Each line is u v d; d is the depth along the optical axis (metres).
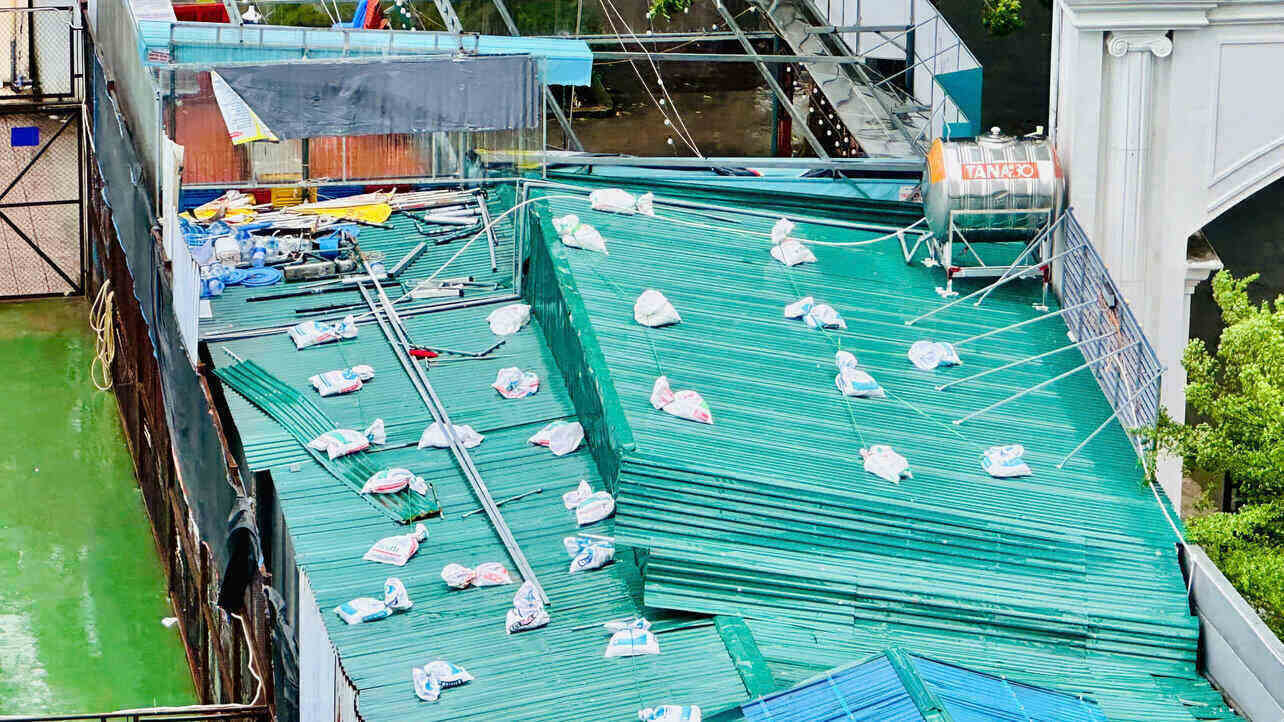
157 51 28.22
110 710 28.14
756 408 23.94
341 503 23.06
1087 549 22.62
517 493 23.47
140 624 30.28
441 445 24.31
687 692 19.58
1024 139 27.75
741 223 28.92
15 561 31.75
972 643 21.27
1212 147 28.05
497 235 29.92
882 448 23.36
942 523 22.41
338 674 20.09
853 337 26.28
